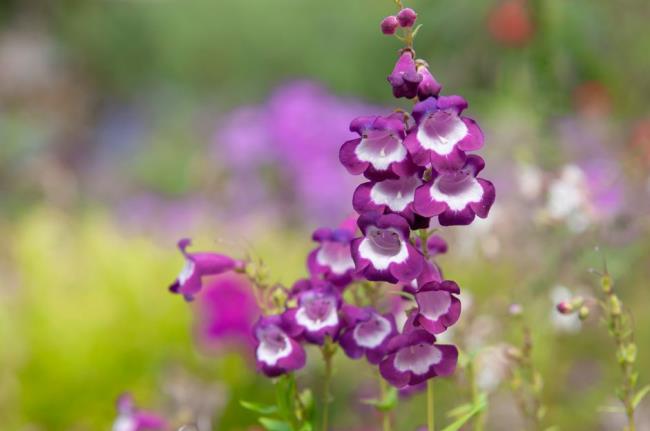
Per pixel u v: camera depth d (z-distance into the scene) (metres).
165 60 19.56
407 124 2.62
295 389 3.03
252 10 18.81
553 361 6.34
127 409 4.38
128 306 6.54
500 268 6.33
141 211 12.44
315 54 18.00
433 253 3.03
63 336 6.32
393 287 3.61
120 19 20.36
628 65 7.12
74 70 20.08
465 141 2.48
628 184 5.81
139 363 6.32
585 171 6.42
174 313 6.44
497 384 4.19
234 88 18.52
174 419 4.64
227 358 6.11
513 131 7.12
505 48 7.00
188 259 3.20
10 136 14.56
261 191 10.14
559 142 6.38
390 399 3.22
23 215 11.88
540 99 6.43
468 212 2.49
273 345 2.86
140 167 15.21
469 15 7.06
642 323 6.59
